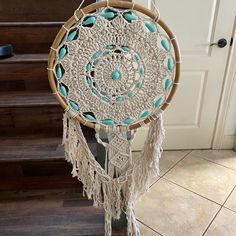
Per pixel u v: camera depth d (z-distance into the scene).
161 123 0.92
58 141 1.42
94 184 1.01
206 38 1.92
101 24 0.75
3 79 1.53
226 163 2.08
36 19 1.81
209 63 1.98
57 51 0.76
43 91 1.57
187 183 1.85
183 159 2.13
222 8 1.82
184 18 1.85
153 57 0.80
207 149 2.26
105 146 0.95
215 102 2.11
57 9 1.79
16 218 1.29
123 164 0.99
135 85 0.83
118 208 1.07
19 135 1.47
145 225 1.50
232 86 2.04
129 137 0.96
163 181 1.87
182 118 2.18
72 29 0.75
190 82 2.05
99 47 0.77
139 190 1.05
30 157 1.29
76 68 0.78
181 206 1.64
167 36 0.81
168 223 1.52
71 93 0.81
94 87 0.81
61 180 1.42
